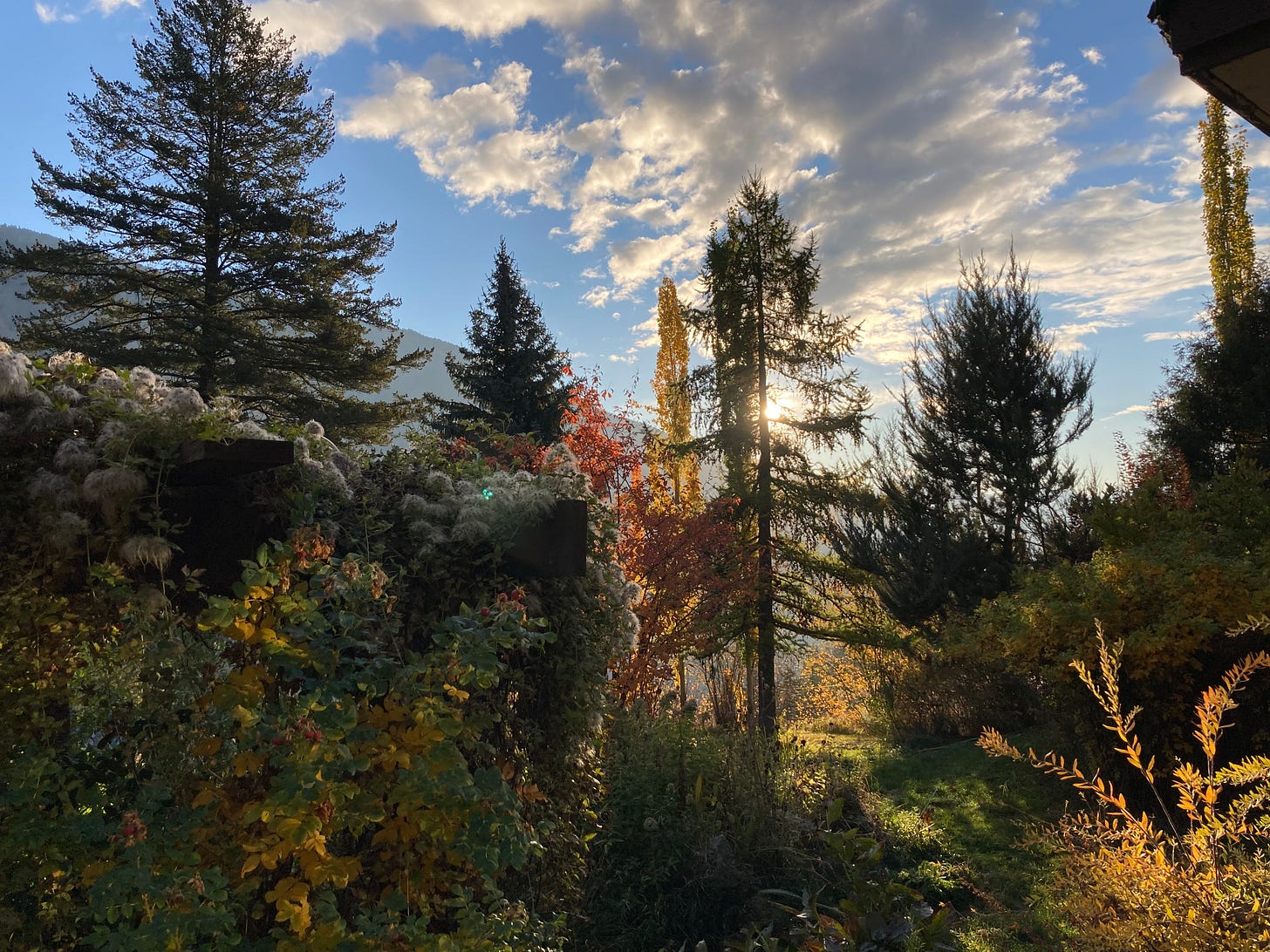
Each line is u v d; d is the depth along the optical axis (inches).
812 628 514.6
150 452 101.0
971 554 487.8
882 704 522.0
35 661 94.9
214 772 98.3
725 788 217.0
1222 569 257.8
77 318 665.6
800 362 535.5
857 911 119.1
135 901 86.3
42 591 96.3
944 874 207.2
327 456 124.8
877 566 505.4
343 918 107.0
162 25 682.8
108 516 96.9
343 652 110.0
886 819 243.8
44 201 629.3
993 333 512.7
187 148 676.1
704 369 549.3
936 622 486.0
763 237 554.6
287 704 101.3
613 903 169.8
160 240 649.0
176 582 105.0
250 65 700.7
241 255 675.4
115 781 96.6
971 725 446.9
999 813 270.1
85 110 652.7
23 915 90.0
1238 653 239.9
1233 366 615.2
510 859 105.2
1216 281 892.0
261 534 111.4
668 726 235.5
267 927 101.1
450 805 103.6
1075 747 315.6
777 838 200.2
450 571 123.7
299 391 694.5
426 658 109.9
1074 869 124.7
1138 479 585.9
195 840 93.1
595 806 178.7
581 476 156.1
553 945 129.3
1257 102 85.6
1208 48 80.4
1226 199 890.7
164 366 620.1
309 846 92.8
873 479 544.1
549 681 135.9
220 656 103.9
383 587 109.1
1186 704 243.6
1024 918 153.1
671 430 637.9
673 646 406.3
